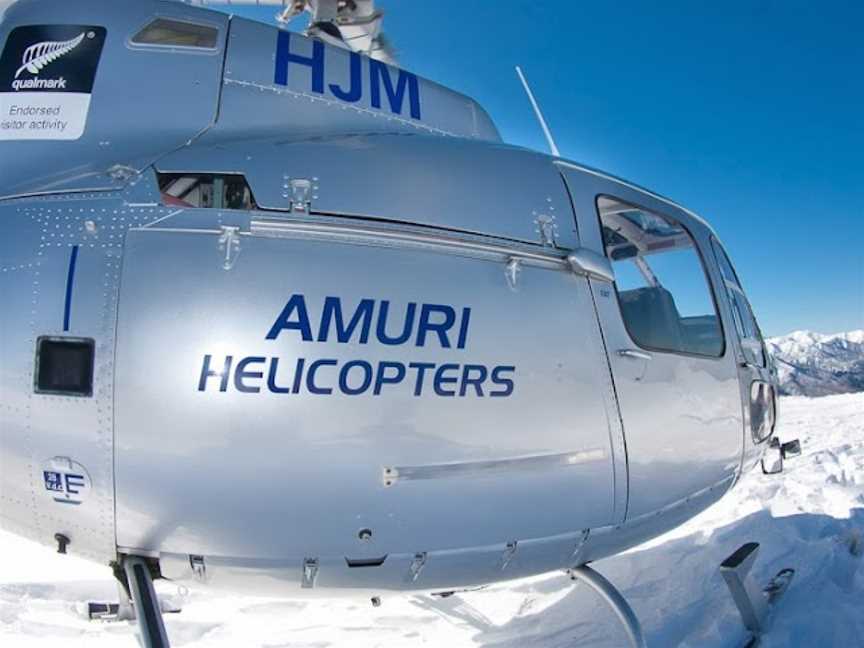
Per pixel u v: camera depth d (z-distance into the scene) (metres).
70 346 1.94
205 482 1.96
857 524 4.61
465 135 2.80
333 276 2.06
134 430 1.94
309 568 2.15
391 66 2.73
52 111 2.23
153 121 2.27
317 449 2.00
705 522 5.31
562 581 4.29
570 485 2.34
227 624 3.75
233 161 2.18
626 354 2.49
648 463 2.53
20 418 1.97
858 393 17.59
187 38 2.40
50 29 2.31
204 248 2.01
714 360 2.95
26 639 3.43
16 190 2.13
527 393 2.25
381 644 3.51
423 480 2.11
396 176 2.29
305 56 2.52
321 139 2.33
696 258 3.13
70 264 1.99
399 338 2.09
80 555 2.17
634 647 2.53
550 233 2.46
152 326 1.95
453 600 4.11
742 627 3.12
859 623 3.01
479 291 2.23
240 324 1.96
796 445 3.76
